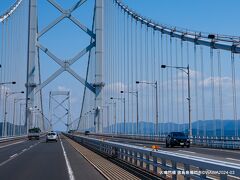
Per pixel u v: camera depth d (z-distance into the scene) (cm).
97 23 9606
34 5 9669
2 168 2116
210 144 4197
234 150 3394
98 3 9594
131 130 8731
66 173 1830
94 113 10044
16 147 4591
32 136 8019
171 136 4019
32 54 9569
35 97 9688
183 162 1139
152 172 1539
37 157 2941
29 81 9588
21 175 1773
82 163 2372
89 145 4278
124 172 1783
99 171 1881
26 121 9525
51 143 5797
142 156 1756
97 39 9681
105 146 2973
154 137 6006
